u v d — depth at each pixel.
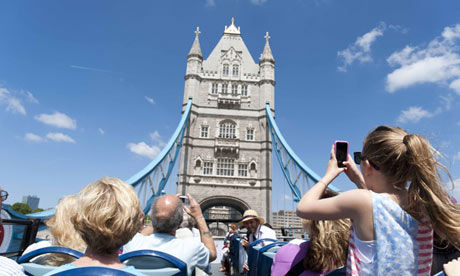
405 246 1.98
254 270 5.59
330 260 3.25
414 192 2.05
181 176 45.06
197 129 48.16
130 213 2.36
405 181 2.16
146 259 3.11
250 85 51.62
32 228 5.71
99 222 2.22
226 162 46.72
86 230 2.25
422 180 2.02
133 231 2.40
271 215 43.91
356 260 2.15
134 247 3.71
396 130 2.35
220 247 17.83
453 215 1.93
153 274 2.83
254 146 47.84
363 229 2.10
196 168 46.00
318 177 32.03
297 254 3.45
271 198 45.16
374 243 2.05
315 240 3.30
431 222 1.99
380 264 1.99
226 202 45.09
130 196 2.45
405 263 1.96
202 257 3.82
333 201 2.26
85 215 2.25
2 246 5.12
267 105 48.72
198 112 49.16
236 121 49.16
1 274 2.33
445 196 2.01
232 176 45.38
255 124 49.31
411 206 2.09
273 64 52.38
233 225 14.84
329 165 2.76
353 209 2.13
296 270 3.40
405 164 2.13
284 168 43.06
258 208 44.38
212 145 47.34
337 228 3.32
